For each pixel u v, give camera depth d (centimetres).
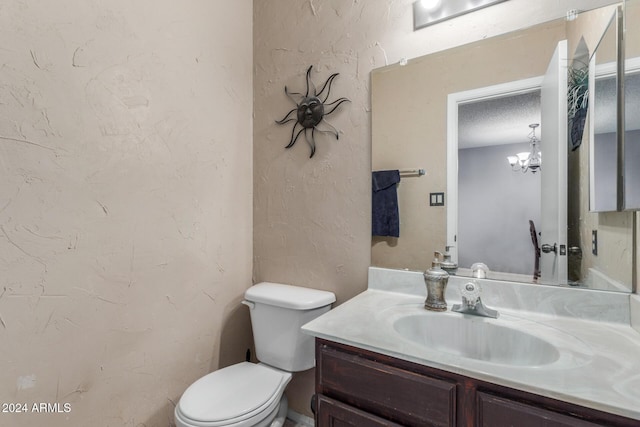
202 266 146
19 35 91
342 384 85
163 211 130
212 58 150
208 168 148
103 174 111
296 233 158
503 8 111
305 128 155
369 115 137
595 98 95
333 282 147
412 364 76
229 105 159
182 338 138
